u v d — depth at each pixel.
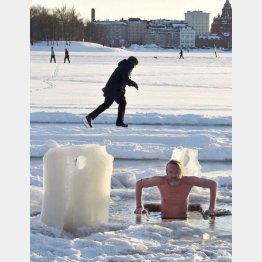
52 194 8.88
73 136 16.47
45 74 45.59
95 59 82.94
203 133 17.42
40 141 15.82
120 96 18.80
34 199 9.90
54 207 8.86
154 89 34.03
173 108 24.45
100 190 9.03
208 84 38.28
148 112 22.59
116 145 15.18
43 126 18.64
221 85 37.56
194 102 26.97
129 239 8.14
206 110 23.88
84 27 170.62
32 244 7.85
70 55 101.00
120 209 10.11
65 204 8.85
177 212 9.68
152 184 9.75
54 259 7.37
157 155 14.53
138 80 41.06
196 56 116.88
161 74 49.16
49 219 8.88
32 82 37.34
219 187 11.55
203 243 8.20
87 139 16.42
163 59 93.50
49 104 24.94
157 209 10.14
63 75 44.75
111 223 9.23
